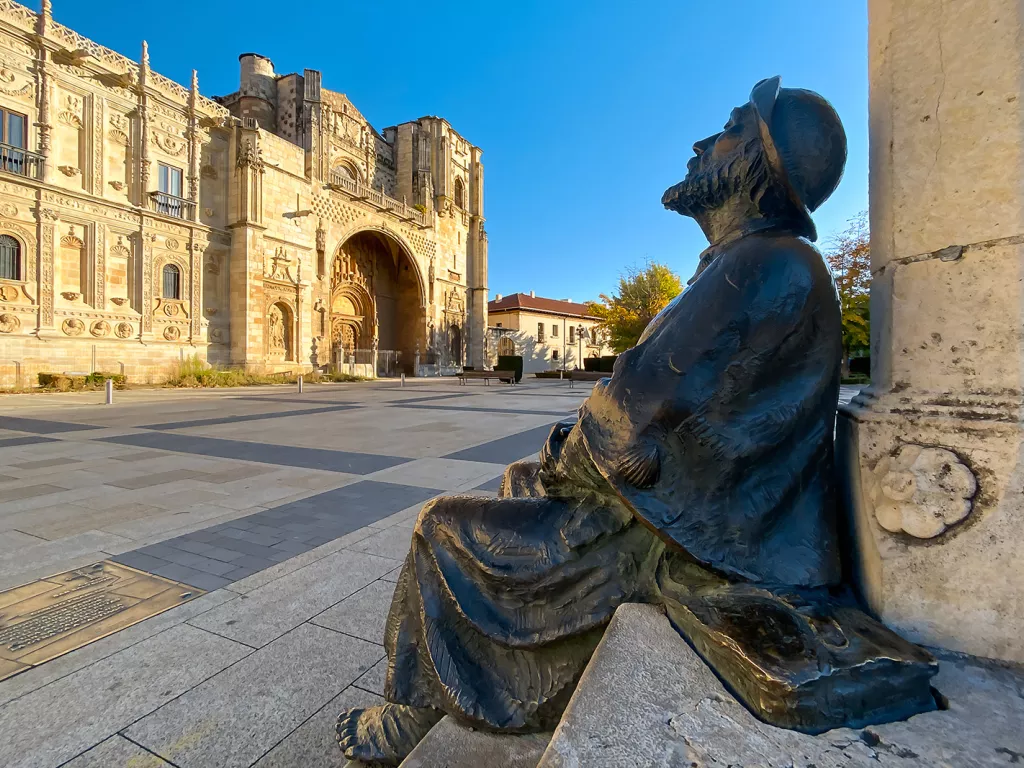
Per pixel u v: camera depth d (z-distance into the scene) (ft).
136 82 85.51
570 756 2.86
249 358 99.45
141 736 6.63
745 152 4.67
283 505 17.48
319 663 8.27
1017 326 3.85
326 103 118.83
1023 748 2.87
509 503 5.16
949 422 3.96
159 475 22.02
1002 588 3.76
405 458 26.17
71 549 13.24
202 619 9.65
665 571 4.43
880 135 4.64
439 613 5.01
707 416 4.12
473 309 174.81
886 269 4.53
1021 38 3.87
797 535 4.21
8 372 72.02
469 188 173.58
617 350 159.02
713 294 4.22
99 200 81.35
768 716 3.07
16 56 73.56
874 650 3.33
